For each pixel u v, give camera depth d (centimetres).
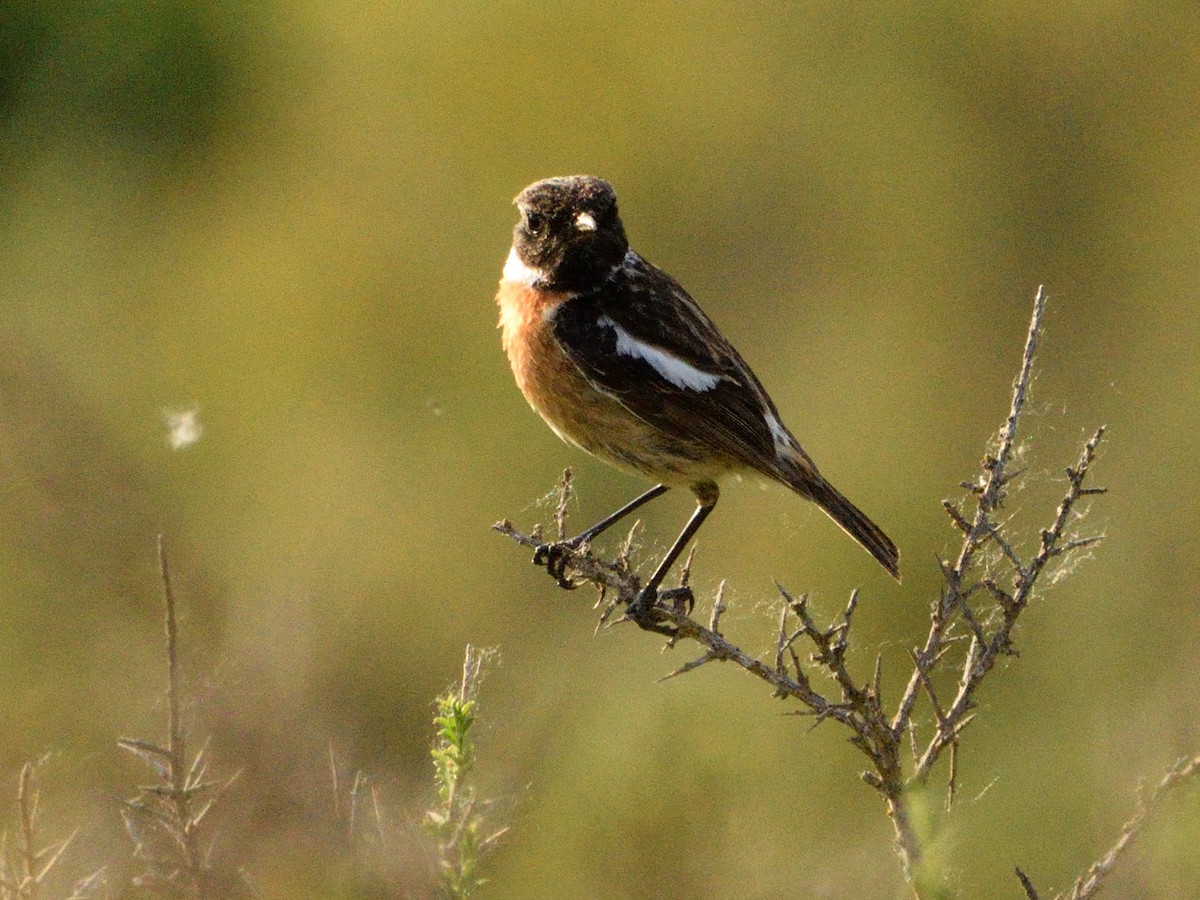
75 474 773
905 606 1354
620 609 1133
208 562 727
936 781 1086
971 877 1050
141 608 689
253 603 660
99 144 2048
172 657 533
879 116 1817
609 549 1407
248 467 1524
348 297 1733
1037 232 1817
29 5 2061
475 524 1480
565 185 927
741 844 769
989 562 841
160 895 521
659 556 1416
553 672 1052
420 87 1903
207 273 1783
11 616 737
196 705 573
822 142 1823
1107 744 757
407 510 1498
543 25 1895
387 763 813
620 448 923
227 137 2039
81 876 597
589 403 912
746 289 1814
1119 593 1202
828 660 595
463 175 1831
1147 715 779
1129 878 611
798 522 1414
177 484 1257
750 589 1380
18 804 610
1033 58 1847
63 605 725
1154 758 740
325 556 1318
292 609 651
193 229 1938
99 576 706
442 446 1579
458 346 1684
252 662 609
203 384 1675
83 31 2072
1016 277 1789
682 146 1847
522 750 833
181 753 528
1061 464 1474
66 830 627
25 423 778
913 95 1825
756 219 1827
